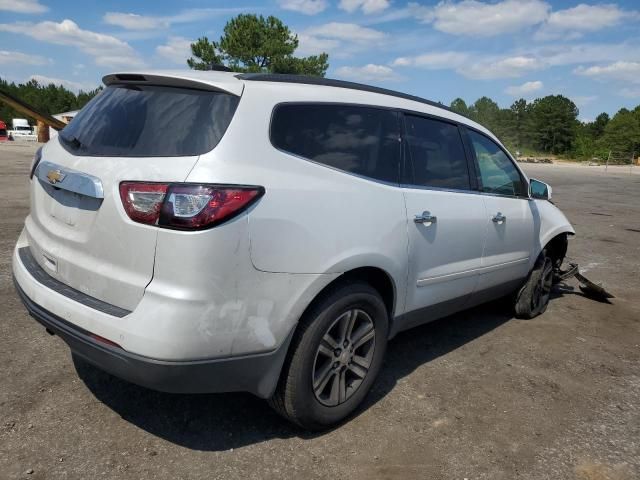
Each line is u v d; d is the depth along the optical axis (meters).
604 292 5.98
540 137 104.62
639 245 9.87
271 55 37.25
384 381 3.72
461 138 4.10
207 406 3.22
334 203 2.85
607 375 4.07
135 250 2.42
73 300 2.61
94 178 2.58
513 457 2.92
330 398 3.01
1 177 13.96
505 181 4.60
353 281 2.99
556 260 5.74
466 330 4.88
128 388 3.36
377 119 3.33
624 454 3.01
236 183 2.44
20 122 69.31
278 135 2.73
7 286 5.04
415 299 3.52
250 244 2.46
